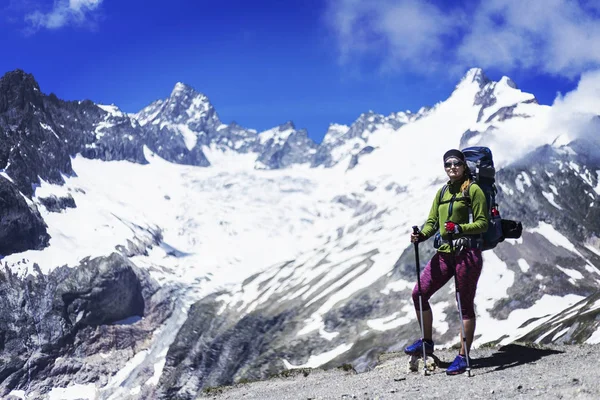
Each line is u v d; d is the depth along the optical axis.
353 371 16.42
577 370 10.20
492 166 12.10
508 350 13.62
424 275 12.45
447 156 12.12
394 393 10.44
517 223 12.03
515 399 8.70
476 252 11.70
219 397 15.01
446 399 9.40
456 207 11.86
